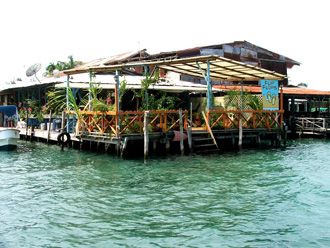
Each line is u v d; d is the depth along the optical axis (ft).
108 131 53.06
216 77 75.36
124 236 24.50
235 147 62.59
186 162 49.16
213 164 48.11
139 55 105.19
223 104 69.56
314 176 41.91
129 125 50.90
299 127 90.89
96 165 47.47
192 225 26.30
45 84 79.56
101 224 26.66
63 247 22.97
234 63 57.26
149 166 46.34
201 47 94.22
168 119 59.41
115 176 41.14
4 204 31.48
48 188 36.58
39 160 52.60
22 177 41.63
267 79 68.28
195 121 68.80
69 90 57.98
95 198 32.91
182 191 34.94
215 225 26.30
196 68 64.28
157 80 65.05
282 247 22.76
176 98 73.87
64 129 63.21
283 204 31.14
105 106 52.49
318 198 32.94
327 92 104.47
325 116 104.01
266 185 37.47
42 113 79.51
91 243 23.49
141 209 29.78
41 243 23.56
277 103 67.51
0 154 59.06
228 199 32.45
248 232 25.05
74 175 42.09
